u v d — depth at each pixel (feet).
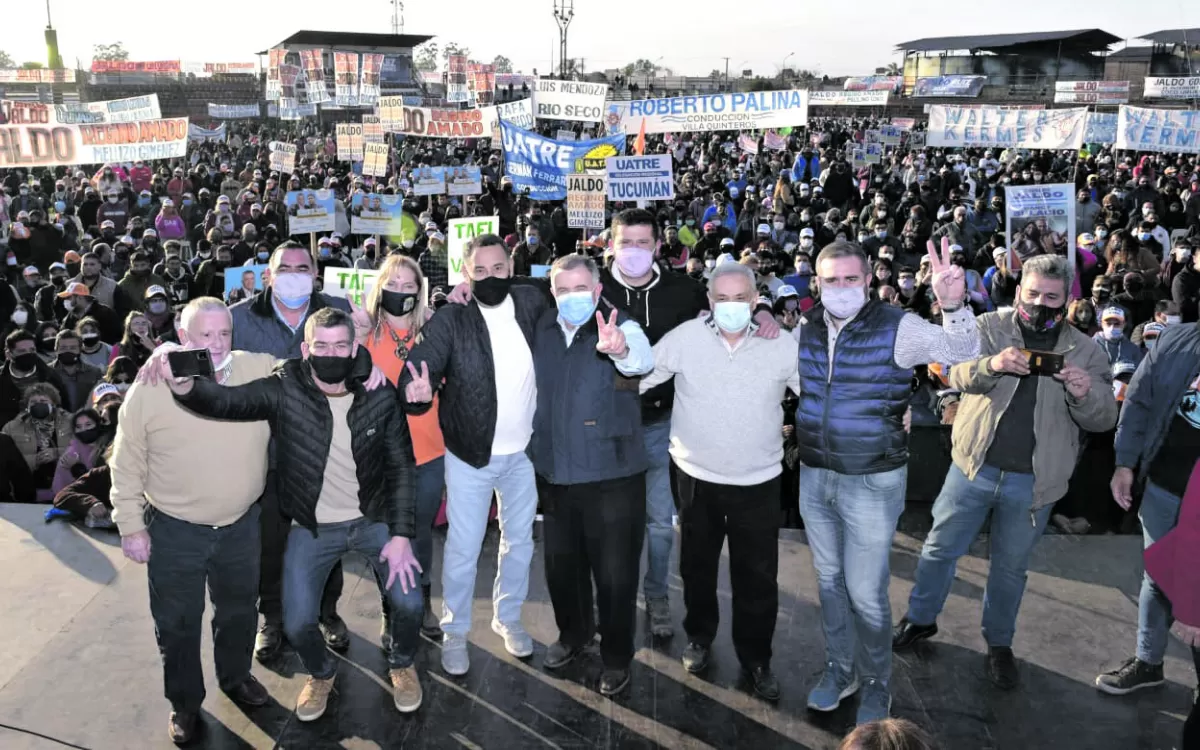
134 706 12.37
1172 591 9.50
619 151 42.78
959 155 107.34
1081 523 19.31
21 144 37.99
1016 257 32.12
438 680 13.00
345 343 11.07
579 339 12.30
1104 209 49.44
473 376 12.39
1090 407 11.96
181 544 11.32
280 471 11.60
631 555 12.54
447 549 12.98
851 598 11.91
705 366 12.12
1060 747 11.73
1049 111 50.67
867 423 11.49
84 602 14.78
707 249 46.75
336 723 12.07
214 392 10.66
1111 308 23.89
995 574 13.01
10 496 20.56
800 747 11.67
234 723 12.07
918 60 217.15
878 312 11.53
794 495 20.79
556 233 49.78
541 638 14.19
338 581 13.62
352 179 72.90
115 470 11.10
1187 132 54.90
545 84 51.70
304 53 111.34
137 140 39.06
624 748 11.62
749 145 95.76
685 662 13.32
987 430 12.60
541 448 12.66
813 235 46.50
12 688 12.62
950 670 13.33
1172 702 12.64
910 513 19.86
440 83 208.13
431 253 38.29
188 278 39.14
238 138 138.92
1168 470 12.15
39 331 28.84
